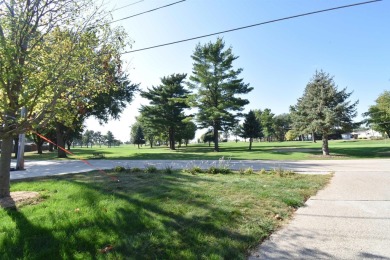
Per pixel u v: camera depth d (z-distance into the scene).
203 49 35.66
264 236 4.50
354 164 14.74
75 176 10.55
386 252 3.84
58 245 4.17
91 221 5.05
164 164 16.09
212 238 4.35
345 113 22.55
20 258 3.83
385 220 5.11
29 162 21.02
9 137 6.59
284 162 16.80
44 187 8.18
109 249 4.04
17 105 5.87
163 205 5.92
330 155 22.64
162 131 50.09
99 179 9.45
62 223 4.97
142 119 51.56
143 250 3.99
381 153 23.19
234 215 5.33
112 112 31.48
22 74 5.54
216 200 6.33
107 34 6.75
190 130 58.31
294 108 26.95
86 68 6.35
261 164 15.45
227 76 35.91
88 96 7.40
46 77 5.84
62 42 6.23
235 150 35.94
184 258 3.76
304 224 5.04
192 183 8.38
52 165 17.19
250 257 3.81
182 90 44.09
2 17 5.54
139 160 20.50
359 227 4.80
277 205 6.07
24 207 6.02
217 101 36.19
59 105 6.59
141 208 5.73
